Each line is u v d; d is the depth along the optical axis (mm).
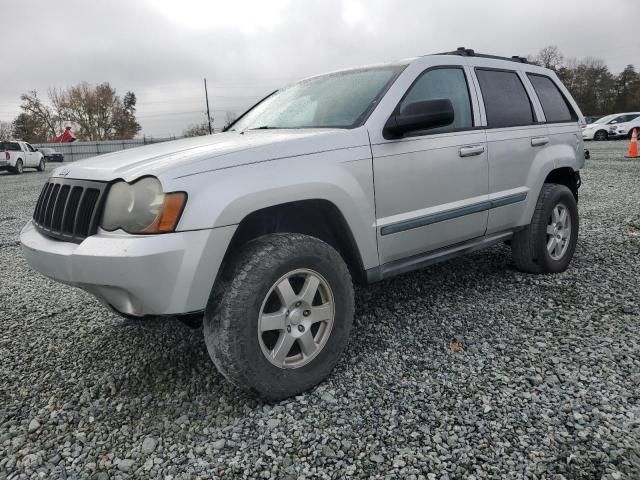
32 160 26938
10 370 3131
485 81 3939
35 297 4551
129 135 71500
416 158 3207
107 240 2352
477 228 3717
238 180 2461
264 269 2461
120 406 2666
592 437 2219
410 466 2098
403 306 3871
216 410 2584
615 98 64312
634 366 2812
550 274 4457
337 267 2752
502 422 2355
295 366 2635
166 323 3738
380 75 3449
